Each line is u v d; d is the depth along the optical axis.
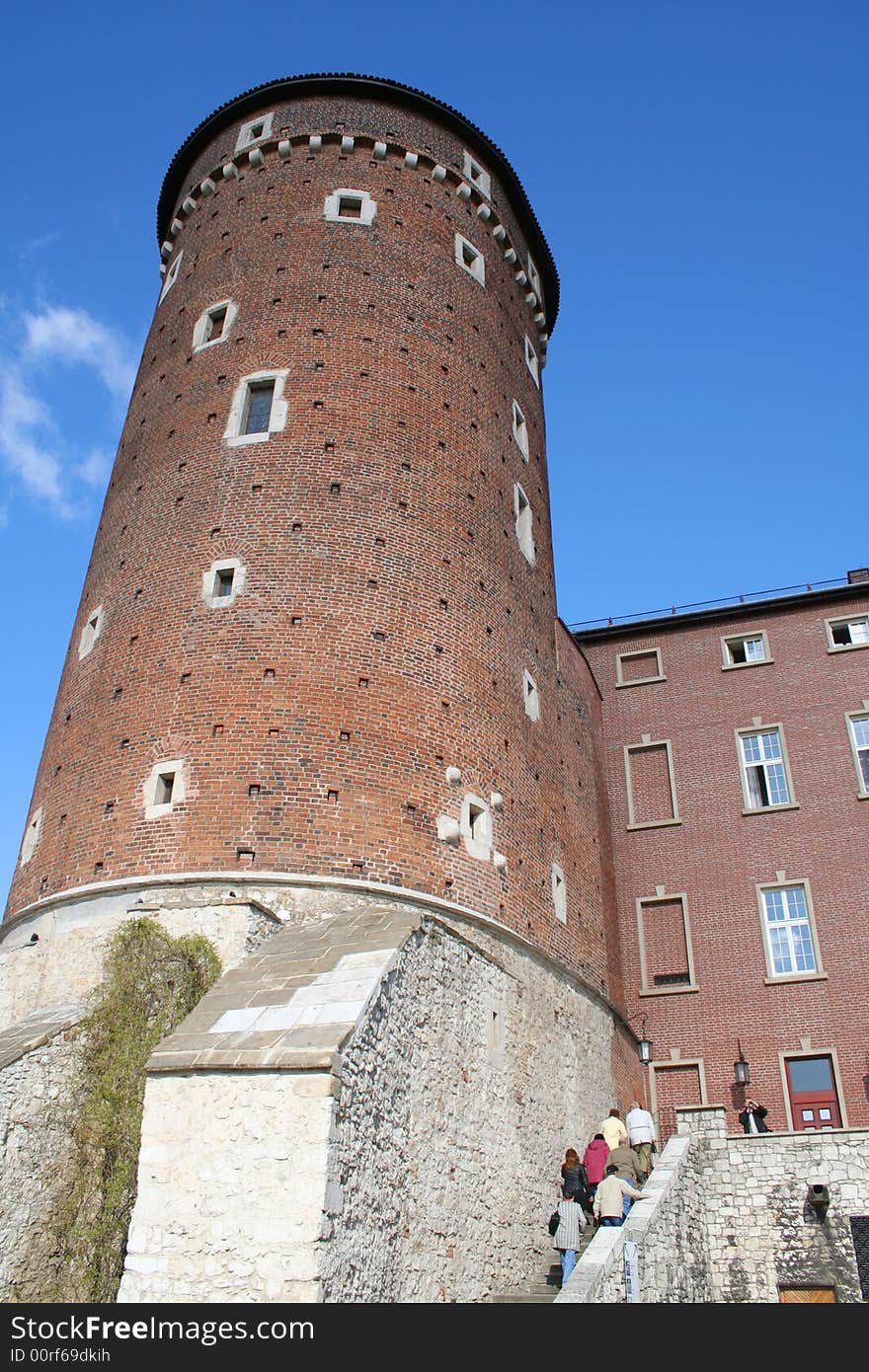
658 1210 18.58
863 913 32.25
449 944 18.88
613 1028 28.95
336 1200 12.51
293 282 27.97
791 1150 23.03
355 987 14.96
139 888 19.88
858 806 33.84
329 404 25.86
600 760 35.62
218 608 22.95
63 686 25.33
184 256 31.31
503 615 27.06
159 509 25.38
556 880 26.86
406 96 32.12
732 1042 31.61
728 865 34.22
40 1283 15.11
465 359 29.23
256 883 19.61
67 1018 17.41
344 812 20.83
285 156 30.84
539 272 36.31
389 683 22.77
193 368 27.66
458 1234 16.81
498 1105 19.75
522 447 31.09
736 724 36.44
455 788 22.88
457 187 32.25
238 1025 14.28
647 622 38.94
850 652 36.41
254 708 21.59
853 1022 30.91
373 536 24.34
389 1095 14.95
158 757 21.50
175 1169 12.78
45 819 22.92
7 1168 15.42
